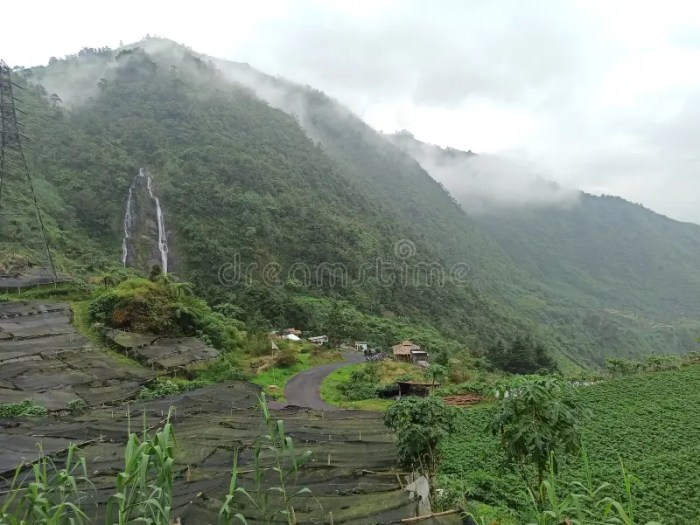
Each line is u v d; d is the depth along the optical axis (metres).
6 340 32.19
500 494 14.91
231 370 36.88
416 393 37.62
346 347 67.12
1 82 48.06
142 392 26.92
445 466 17.73
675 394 29.78
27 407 21.48
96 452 14.65
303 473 12.42
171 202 100.25
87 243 78.44
